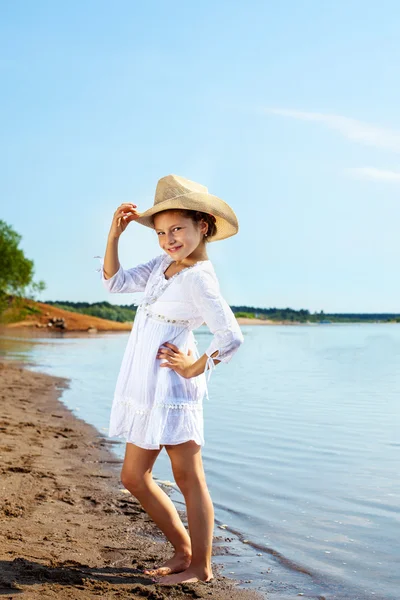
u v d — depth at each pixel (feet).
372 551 12.04
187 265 11.18
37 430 23.81
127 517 14.03
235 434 22.97
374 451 20.24
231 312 10.74
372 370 51.13
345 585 10.51
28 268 154.10
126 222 11.50
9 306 159.63
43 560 10.99
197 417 10.86
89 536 12.60
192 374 10.58
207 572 10.75
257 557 11.77
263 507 14.66
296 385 39.52
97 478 17.22
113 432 11.02
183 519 13.79
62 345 90.27
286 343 102.73
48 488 15.90
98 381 42.83
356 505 14.78
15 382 40.45
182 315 10.86
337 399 32.73
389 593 10.21
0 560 10.78
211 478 17.02
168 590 10.05
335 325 299.99
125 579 10.48
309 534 12.94
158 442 10.39
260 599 9.90
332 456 19.52
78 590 9.80
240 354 72.90
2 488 15.56
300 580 10.73
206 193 11.22
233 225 11.23
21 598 9.30
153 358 10.71
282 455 19.67
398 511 14.35
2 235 152.56
